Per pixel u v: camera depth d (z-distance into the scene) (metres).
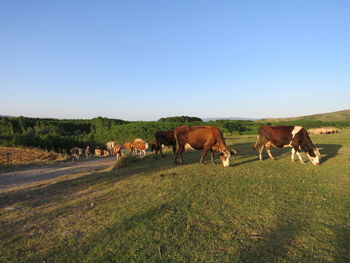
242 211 5.70
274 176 8.78
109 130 46.56
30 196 8.59
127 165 14.16
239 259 3.90
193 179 8.72
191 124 51.03
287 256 3.94
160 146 15.24
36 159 24.47
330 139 21.64
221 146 10.98
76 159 26.72
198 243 4.41
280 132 11.24
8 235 5.29
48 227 5.55
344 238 4.42
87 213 6.21
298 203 6.10
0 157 23.33
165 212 5.86
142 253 4.18
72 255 4.28
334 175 8.71
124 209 6.22
